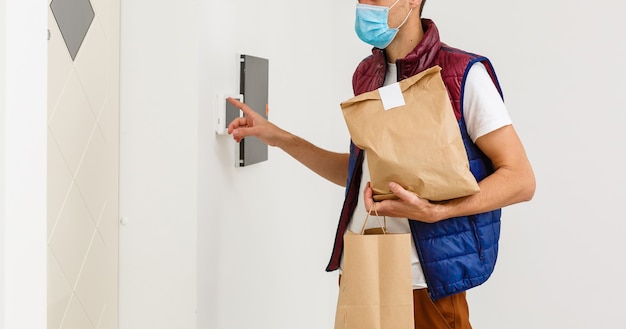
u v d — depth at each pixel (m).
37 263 1.11
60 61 1.64
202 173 2.00
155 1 1.94
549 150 3.20
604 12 3.08
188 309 1.97
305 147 2.19
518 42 3.21
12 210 1.04
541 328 3.27
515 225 3.27
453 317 1.74
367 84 1.95
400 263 1.59
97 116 1.84
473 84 1.69
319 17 3.37
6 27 1.01
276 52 2.78
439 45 1.77
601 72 3.11
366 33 1.81
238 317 2.40
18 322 1.06
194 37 1.93
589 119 3.13
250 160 2.40
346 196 1.89
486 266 1.73
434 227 1.71
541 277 3.25
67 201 1.69
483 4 3.25
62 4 1.64
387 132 1.64
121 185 1.99
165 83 1.95
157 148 1.96
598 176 3.14
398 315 1.59
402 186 1.62
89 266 1.82
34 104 1.10
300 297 3.21
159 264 1.98
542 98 3.19
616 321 3.15
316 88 3.36
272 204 2.78
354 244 1.61
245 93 2.34
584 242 3.18
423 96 1.65
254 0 2.50
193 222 1.96
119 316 2.02
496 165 1.69
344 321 1.62
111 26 1.90
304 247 3.24
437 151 1.59
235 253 2.36
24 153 1.07
